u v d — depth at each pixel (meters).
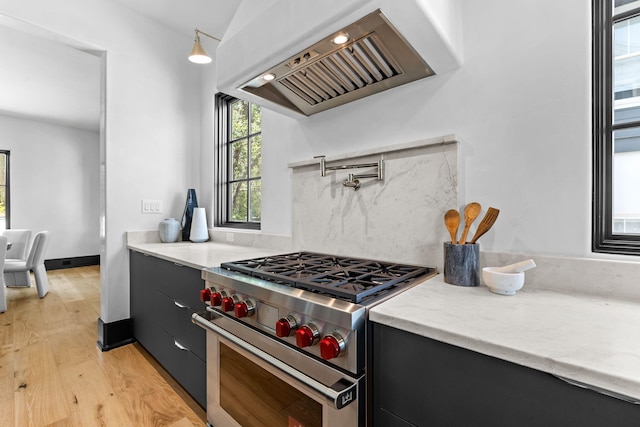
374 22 0.99
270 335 1.06
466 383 0.65
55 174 5.55
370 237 1.46
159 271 1.92
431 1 0.97
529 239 1.07
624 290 0.89
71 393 1.69
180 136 2.75
